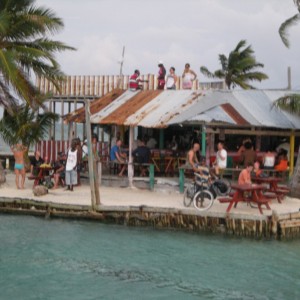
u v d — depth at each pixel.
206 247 16.41
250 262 15.02
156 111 23.62
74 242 16.78
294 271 14.34
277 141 26.72
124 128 28.31
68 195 21.33
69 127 26.44
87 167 25.67
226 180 21.36
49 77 27.33
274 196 18.59
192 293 12.86
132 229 18.42
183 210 18.09
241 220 17.41
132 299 12.44
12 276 13.75
